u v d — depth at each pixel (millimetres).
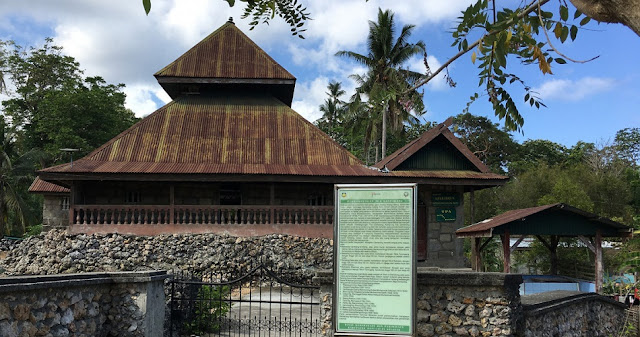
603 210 38062
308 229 21812
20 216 39938
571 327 9836
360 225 6746
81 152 39375
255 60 26906
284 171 22125
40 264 20375
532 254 25656
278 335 11398
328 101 64062
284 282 9836
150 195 23906
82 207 21062
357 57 38469
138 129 24469
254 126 25391
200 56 26797
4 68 47250
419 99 5234
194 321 11141
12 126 43844
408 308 6492
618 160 50656
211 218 22594
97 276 8242
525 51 4176
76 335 7598
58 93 41188
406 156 23219
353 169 23188
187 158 23188
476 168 23828
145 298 8484
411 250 6547
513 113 4711
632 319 12008
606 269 21562
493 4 4055
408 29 38312
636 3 2227
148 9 2566
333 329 6707
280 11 4238
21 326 6500
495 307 7359
